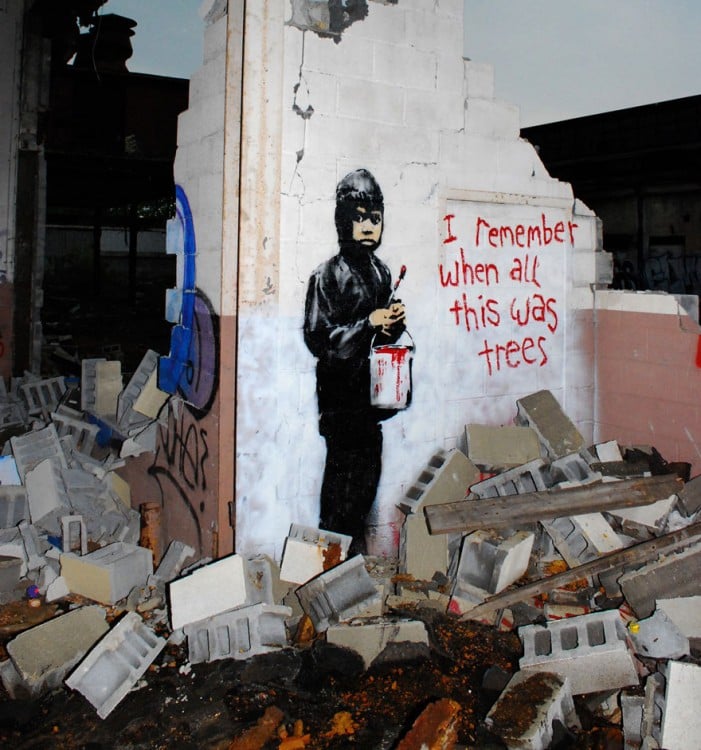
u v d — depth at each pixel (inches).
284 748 132.0
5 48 349.1
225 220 175.2
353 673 152.4
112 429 225.6
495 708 135.5
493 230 214.2
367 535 196.7
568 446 206.1
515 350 221.3
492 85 209.0
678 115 542.3
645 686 139.8
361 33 185.0
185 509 200.1
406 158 194.9
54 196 647.8
